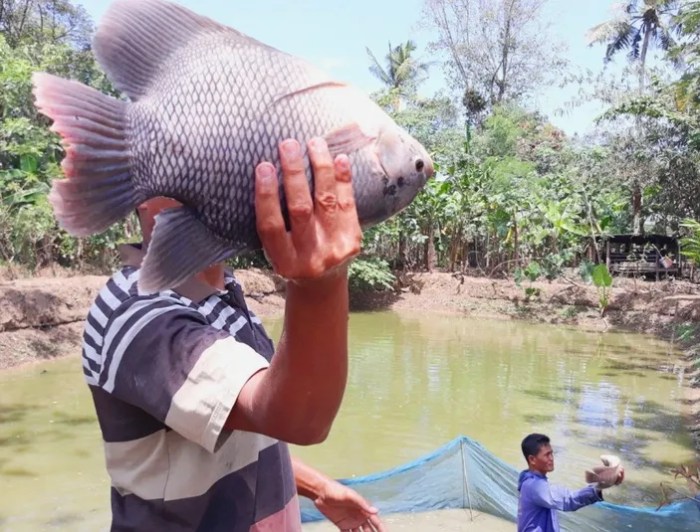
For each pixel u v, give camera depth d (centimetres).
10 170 1294
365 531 207
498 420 855
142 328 133
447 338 1462
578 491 398
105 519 523
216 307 159
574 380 1084
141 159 109
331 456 705
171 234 109
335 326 112
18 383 928
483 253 2097
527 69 3108
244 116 109
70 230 105
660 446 757
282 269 106
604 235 1820
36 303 1118
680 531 474
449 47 3133
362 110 114
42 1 2205
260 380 121
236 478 151
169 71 112
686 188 1858
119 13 115
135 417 142
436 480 552
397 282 1966
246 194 109
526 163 2169
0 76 1212
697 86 1232
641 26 2809
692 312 1504
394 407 905
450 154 2198
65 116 105
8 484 592
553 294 1762
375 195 114
